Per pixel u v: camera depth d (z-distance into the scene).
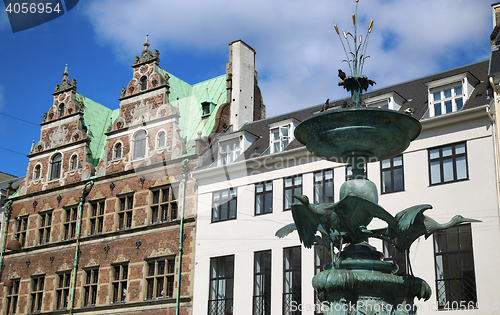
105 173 25.61
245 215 21.06
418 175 17.66
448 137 17.44
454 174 17.06
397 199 17.80
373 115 7.46
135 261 23.28
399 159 18.20
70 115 27.98
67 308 24.70
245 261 20.42
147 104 25.41
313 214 7.71
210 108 26.28
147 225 23.36
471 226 16.27
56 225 26.59
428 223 7.71
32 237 27.28
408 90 20.86
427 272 16.52
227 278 20.70
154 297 22.19
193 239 22.03
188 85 28.27
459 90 18.27
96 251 24.64
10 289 27.25
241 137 23.02
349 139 7.74
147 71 26.05
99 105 30.78
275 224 20.22
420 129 7.94
